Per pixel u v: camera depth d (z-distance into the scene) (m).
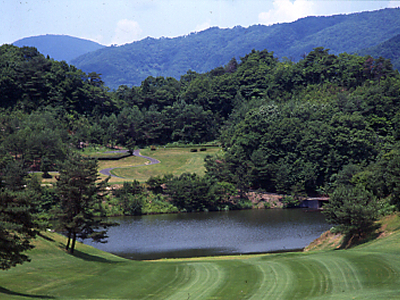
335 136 154.50
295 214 122.81
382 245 52.28
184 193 133.12
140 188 137.25
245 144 171.25
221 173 154.25
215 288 34.72
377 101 186.62
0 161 53.69
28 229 35.81
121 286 36.47
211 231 97.94
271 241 84.19
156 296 33.34
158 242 85.75
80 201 58.31
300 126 171.12
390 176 67.31
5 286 33.53
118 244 83.75
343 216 61.59
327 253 51.16
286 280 35.41
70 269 43.41
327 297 28.61
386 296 26.28
